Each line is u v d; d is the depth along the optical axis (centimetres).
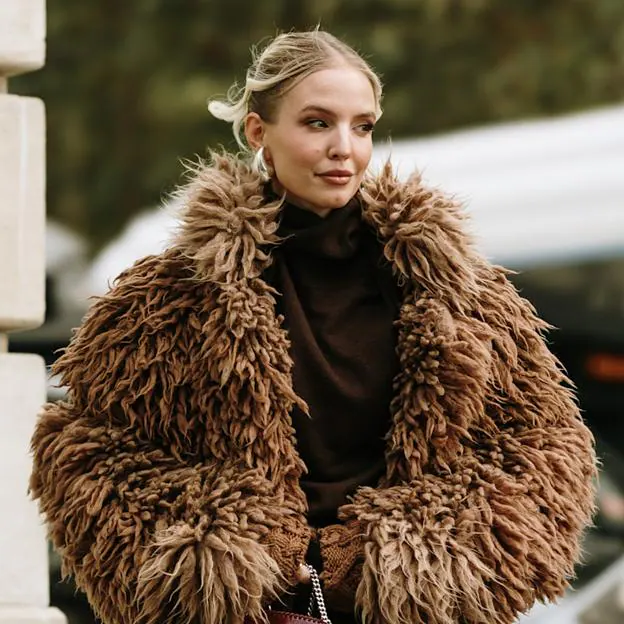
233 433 489
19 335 1324
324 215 511
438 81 2589
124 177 2777
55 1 2759
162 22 2684
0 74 646
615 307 1511
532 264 1525
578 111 2592
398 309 507
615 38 2603
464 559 477
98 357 504
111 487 491
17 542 637
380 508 487
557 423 516
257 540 480
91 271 1518
